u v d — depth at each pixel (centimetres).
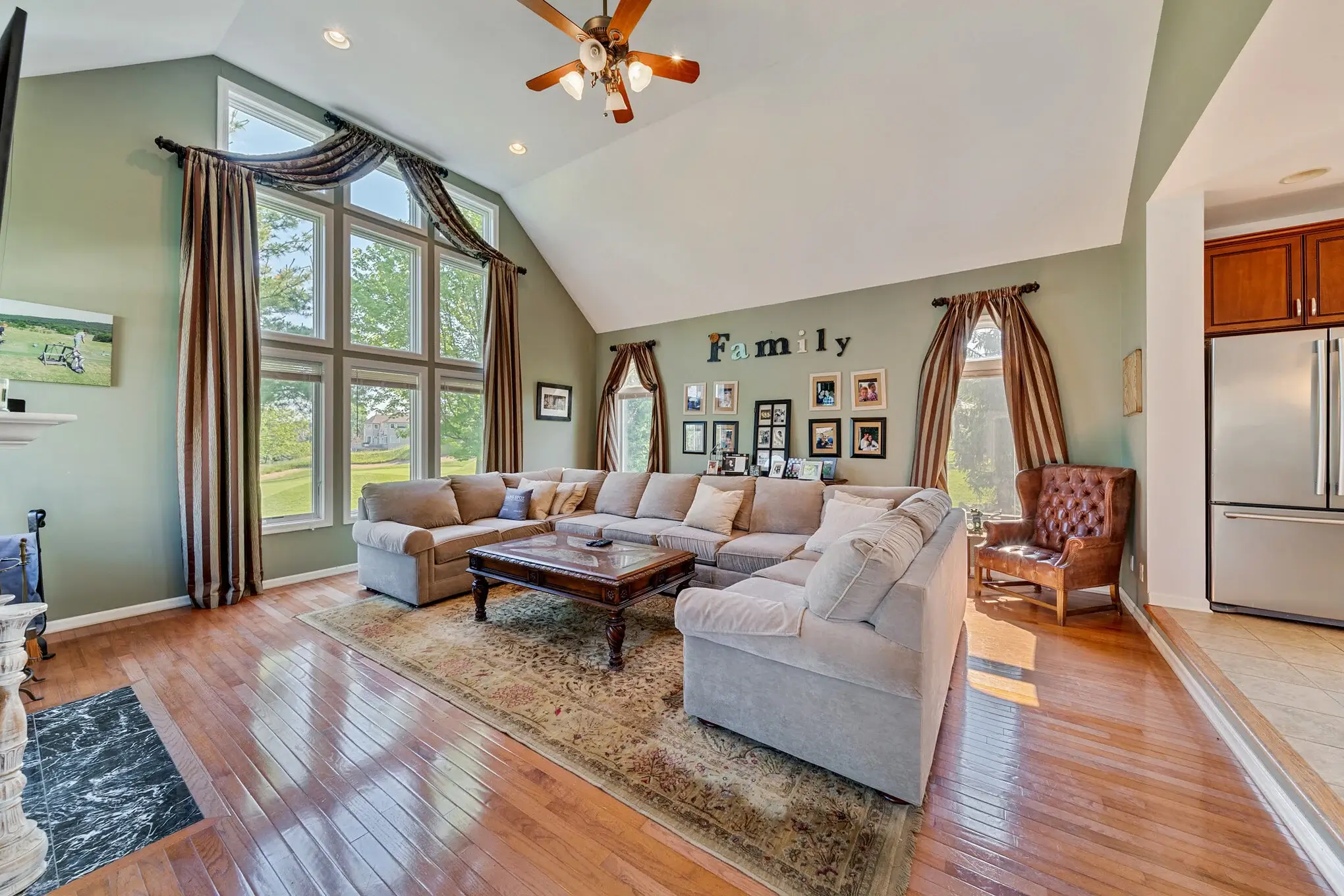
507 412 553
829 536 338
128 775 176
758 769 178
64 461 307
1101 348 380
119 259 325
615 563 290
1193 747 191
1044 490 381
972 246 419
